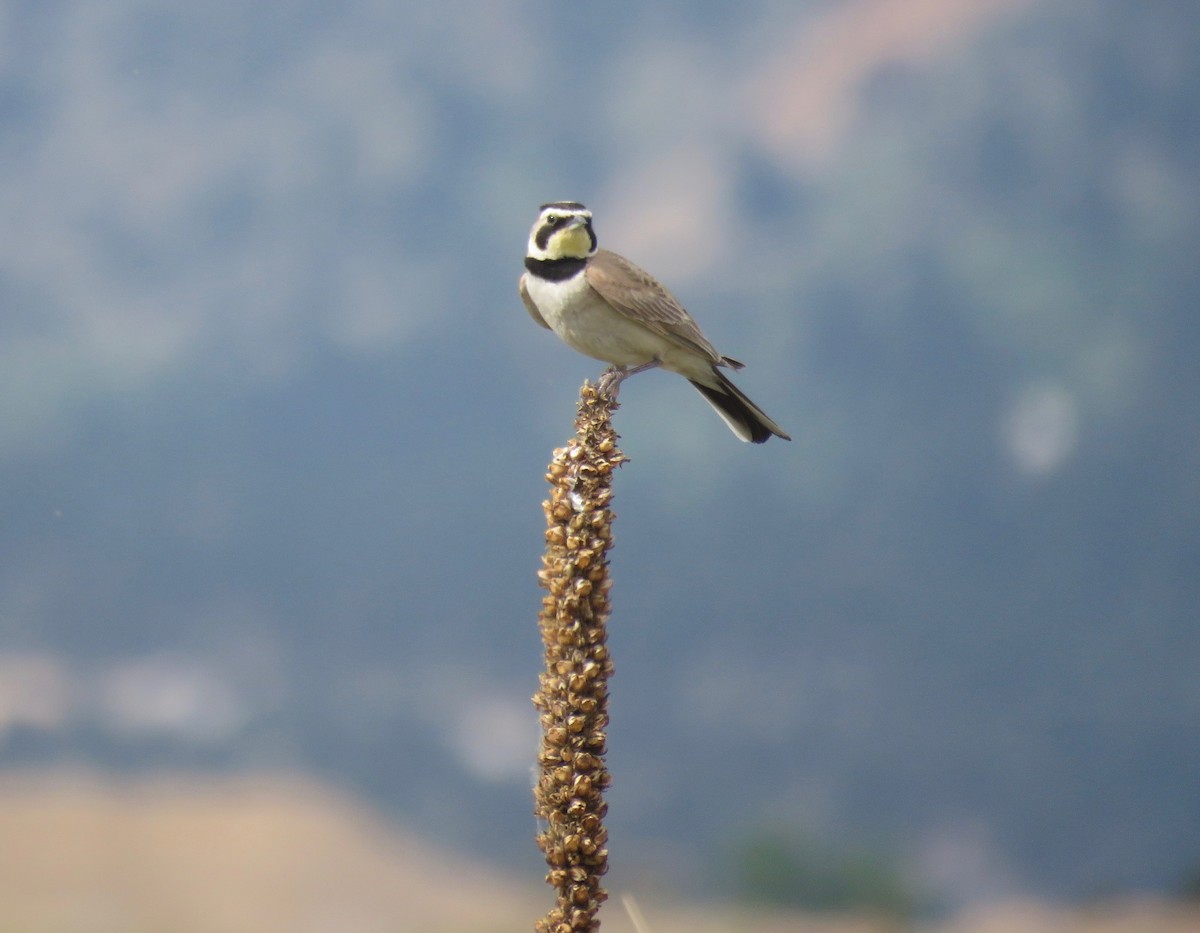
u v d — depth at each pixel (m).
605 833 5.88
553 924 5.85
